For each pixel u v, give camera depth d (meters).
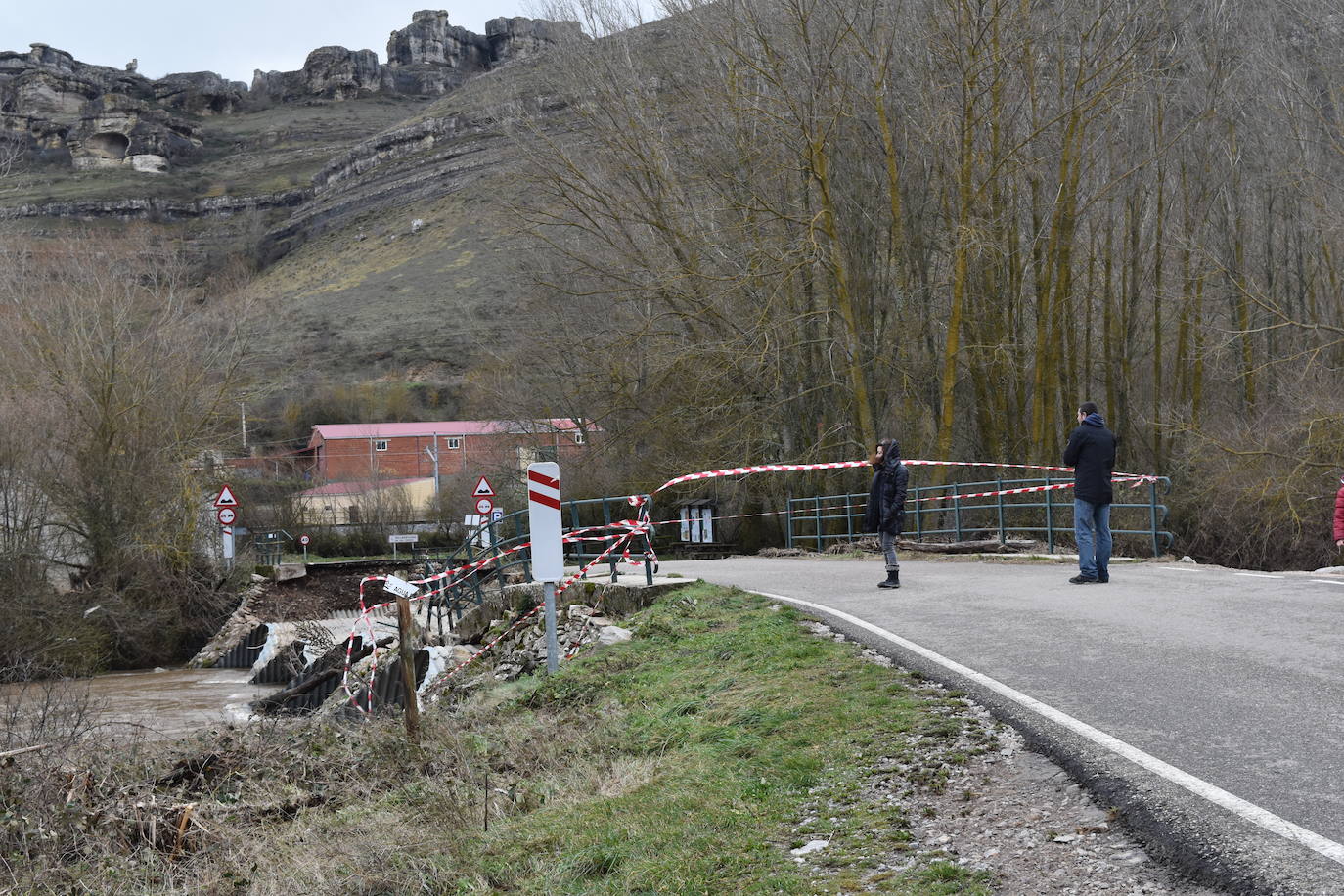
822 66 27.20
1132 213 33.84
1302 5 29.61
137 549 31.28
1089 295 33.00
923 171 29.83
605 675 10.19
